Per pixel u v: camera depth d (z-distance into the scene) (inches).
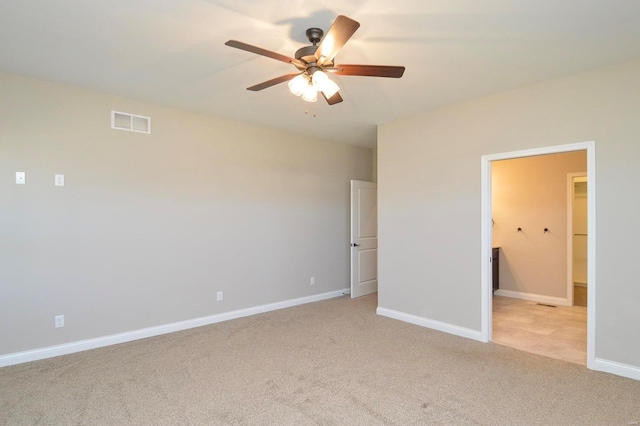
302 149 208.1
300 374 114.3
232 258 177.0
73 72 120.6
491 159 142.3
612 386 105.9
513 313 186.5
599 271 116.6
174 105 154.9
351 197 221.1
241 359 126.0
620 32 93.7
